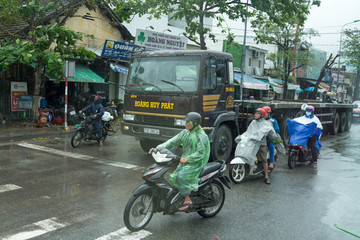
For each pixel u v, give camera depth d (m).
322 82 47.19
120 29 18.53
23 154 8.61
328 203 5.86
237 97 27.27
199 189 4.66
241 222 4.81
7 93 14.34
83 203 5.27
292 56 29.14
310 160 9.44
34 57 10.75
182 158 4.28
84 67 16.42
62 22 13.46
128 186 6.27
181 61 7.86
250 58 34.12
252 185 6.85
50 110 13.96
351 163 9.48
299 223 4.88
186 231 4.41
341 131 17.28
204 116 7.74
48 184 6.19
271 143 7.31
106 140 11.32
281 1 18.00
